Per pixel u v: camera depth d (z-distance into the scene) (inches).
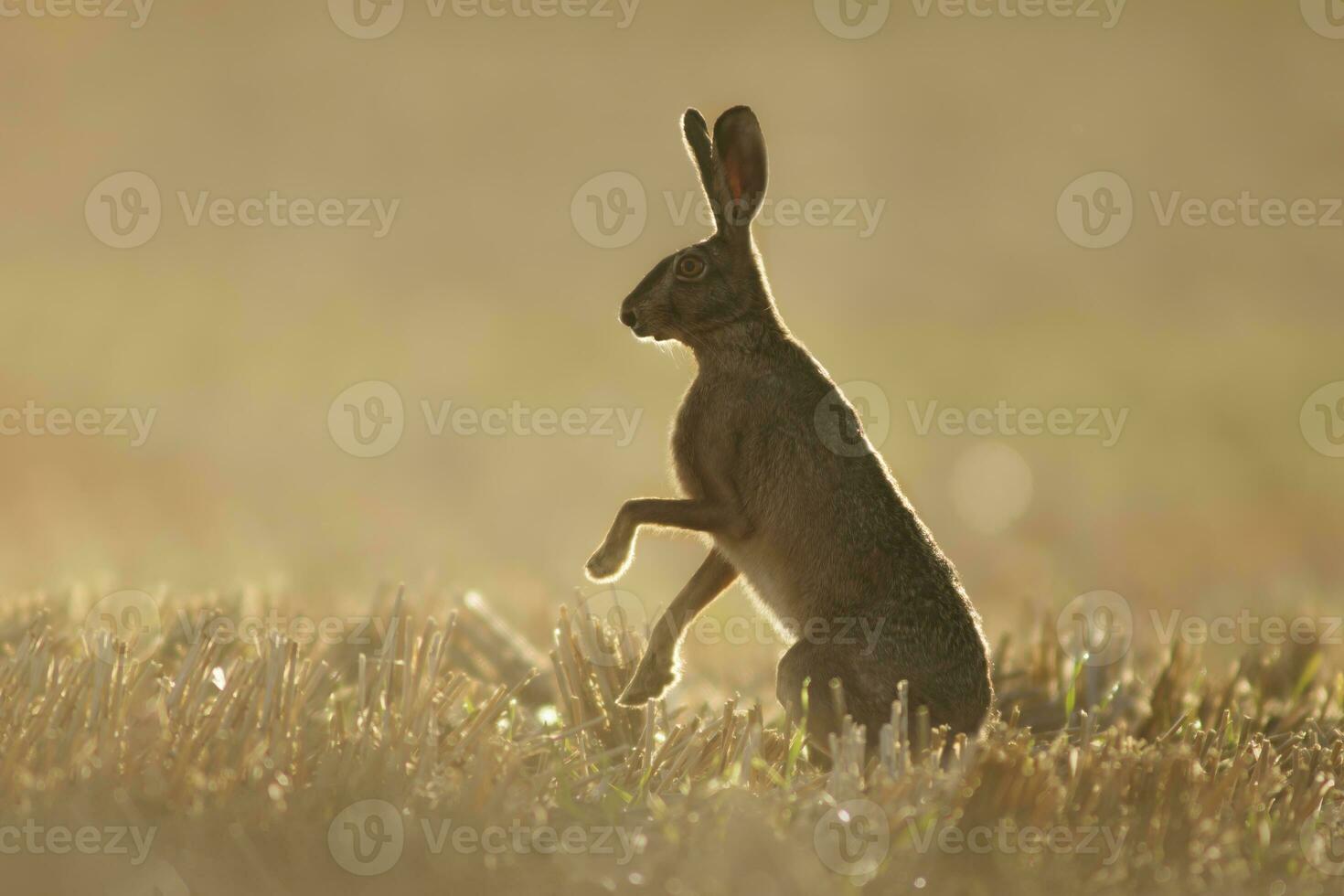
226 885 438.9
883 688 587.8
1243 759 559.2
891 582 603.2
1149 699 732.7
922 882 457.7
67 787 484.1
